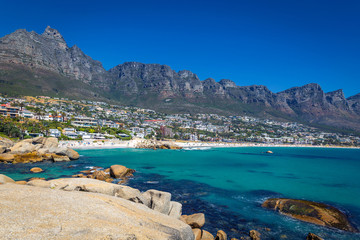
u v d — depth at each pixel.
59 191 16.91
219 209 30.08
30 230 10.06
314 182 48.75
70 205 13.92
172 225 15.26
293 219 26.84
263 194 37.84
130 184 42.28
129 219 13.95
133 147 137.00
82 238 10.20
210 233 22.08
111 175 47.47
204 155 108.62
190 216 25.02
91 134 141.50
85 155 87.56
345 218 26.38
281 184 45.91
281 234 23.02
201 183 45.16
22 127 108.62
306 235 22.86
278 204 30.41
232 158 99.56
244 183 46.16
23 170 49.19
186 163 75.81
